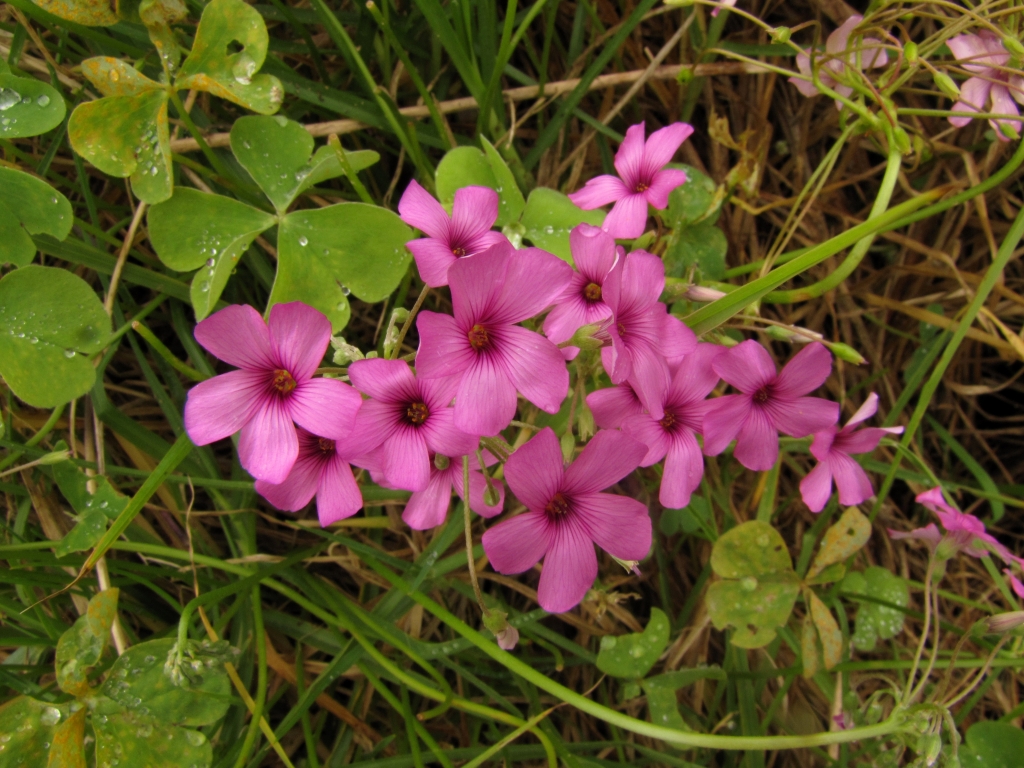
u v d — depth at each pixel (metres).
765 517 0.14
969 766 0.12
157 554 0.12
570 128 0.15
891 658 0.15
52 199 0.11
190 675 0.10
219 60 0.11
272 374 0.09
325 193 0.14
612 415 0.10
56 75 0.12
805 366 0.11
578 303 0.10
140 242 0.13
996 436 0.17
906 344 0.16
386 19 0.12
